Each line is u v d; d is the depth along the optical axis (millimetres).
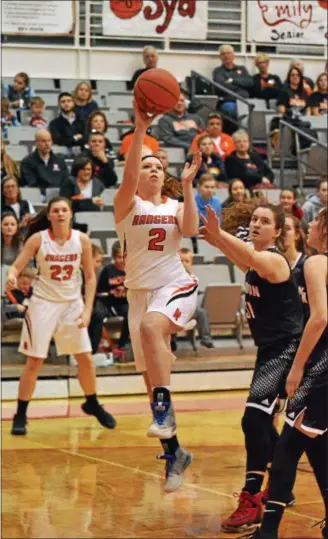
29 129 14312
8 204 11883
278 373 5520
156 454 7688
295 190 14031
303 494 6414
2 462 7363
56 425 9188
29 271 11078
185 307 6062
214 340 11859
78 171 12531
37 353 8633
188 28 16188
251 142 14719
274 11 16625
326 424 5012
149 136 13430
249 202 6133
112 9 15852
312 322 4867
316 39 16750
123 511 5863
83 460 7449
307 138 14398
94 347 10820
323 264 4934
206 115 15531
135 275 6168
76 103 14266
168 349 5992
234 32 16656
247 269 5793
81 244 8789
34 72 15602
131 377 10906
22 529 5402
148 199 6188
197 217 5984
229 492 6391
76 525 5504
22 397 8688
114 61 15930
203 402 10430
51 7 15391
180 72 16266
